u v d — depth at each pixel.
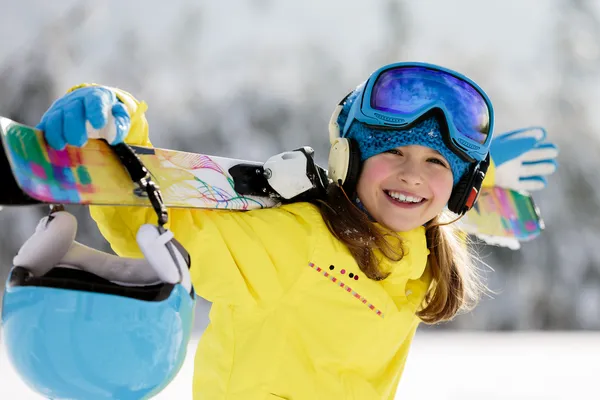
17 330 1.60
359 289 2.37
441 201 2.54
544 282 16.52
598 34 22.47
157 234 1.71
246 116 18.84
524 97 21.69
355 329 2.35
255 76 20.58
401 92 2.48
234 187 2.30
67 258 1.79
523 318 15.91
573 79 21.72
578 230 17.55
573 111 20.98
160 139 18.23
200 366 2.41
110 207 2.00
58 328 1.58
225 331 2.35
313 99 19.84
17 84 17.80
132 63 19.89
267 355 2.27
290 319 2.30
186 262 1.80
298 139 18.89
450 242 2.84
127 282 1.80
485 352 9.40
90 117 1.65
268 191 2.43
